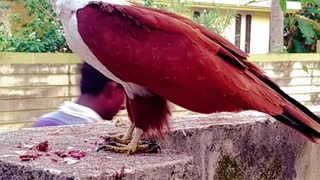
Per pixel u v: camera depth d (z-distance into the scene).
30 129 1.54
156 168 1.22
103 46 1.28
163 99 1.31
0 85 3.14
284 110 1.30
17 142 1.39
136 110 1.31
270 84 1.36
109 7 1.29
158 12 1.35
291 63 4.12
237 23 5.32
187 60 1.28
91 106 1.85
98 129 1.55
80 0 1.30
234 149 1.57
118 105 1.86
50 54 3.25
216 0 4.74
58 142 1.39
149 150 1.32
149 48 1.28
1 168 1.22
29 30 3.82
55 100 3.29
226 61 1.31
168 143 1.44
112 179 1.17
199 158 1.50
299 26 5.25
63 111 1.84
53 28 3.77
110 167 1.20
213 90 1.28
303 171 1.74
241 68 1.32
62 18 1.31
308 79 4.22
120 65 1.28
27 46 3.64
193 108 1.30
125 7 1.30
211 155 1.53
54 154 1.28
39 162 1.21
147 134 1.34
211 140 1.52
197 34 1.31
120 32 1.28
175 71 1.27
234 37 5.32
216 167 1.54
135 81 1.28
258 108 1.29
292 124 1.30
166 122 1.33
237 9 5.01
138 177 1.20
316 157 1.78
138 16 1.29
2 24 4.05
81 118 1.82
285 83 4.12
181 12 4.00
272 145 1.65
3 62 3.13
